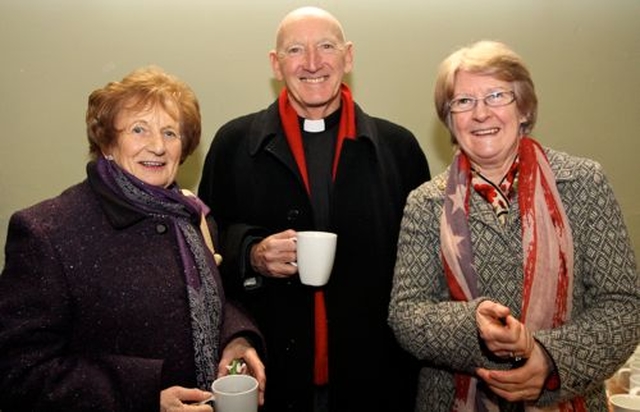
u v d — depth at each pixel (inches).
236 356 49.4
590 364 41.9
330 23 60.4
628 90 77.4
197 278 45.9
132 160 44.6
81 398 38.5
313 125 64.6
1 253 72.5
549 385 42.5
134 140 44.3
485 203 48.4
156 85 46.1
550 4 74.7
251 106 73.4
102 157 45.4
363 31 73.4
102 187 43.5
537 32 75.1
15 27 69.5
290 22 60.4
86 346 41.4
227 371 47.1
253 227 60.1
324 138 65.0
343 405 60.2
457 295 47.5
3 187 72.2
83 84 70.9
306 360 59.9
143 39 70.7
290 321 60.4
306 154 64.4
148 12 70.4
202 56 71.7
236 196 63.7
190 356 43.8
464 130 48.0
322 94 60.7
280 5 71.6
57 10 69.5
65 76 70.7
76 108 71.4
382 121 67.9
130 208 43.3
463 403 48.1
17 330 38.1
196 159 74.1
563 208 46.2
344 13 72.9
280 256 54.5
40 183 72.6
